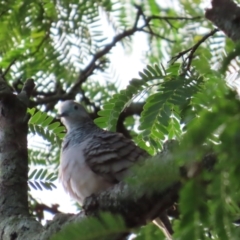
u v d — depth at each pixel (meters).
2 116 8.65
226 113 2.78
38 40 9.04
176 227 3.01
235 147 2.75
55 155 10.15
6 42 8.86
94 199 5.32
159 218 6.11
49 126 8.99
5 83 8.86
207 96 3.06
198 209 2.92
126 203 4.91
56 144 9.39
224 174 2.87
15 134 8.48
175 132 5.46
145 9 10.62
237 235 2.93
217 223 2.92
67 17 8.43
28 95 9.00
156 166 3.00
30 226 7.21
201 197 2.93
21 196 7.90
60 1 8.41
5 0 8.59
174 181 3.00
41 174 8.68
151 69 6.41
